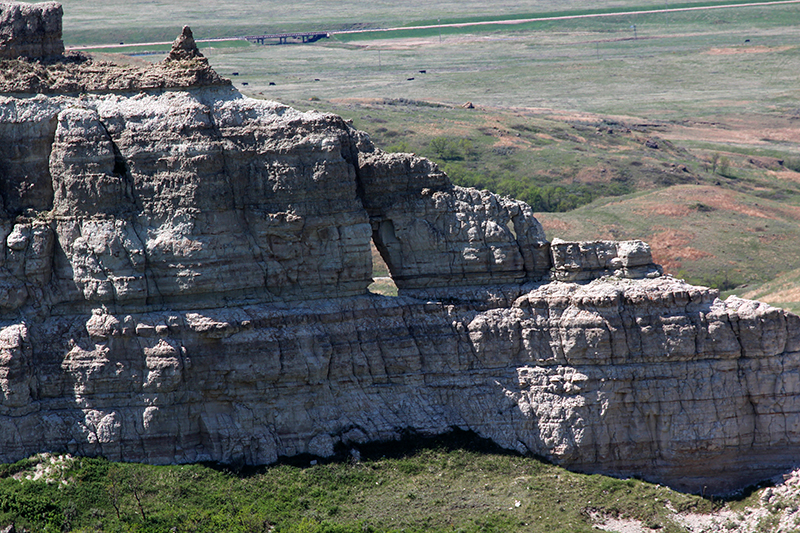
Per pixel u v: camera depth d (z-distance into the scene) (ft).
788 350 264.52
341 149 263.29
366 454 257.75
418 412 264.11
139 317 250.16
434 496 248.32
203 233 252.01
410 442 261.03
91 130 250.16
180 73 256.32
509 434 264.52
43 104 253.85
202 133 252.42
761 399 263.70
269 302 260.01
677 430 261.85
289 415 256.93
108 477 241.96
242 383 254.06
